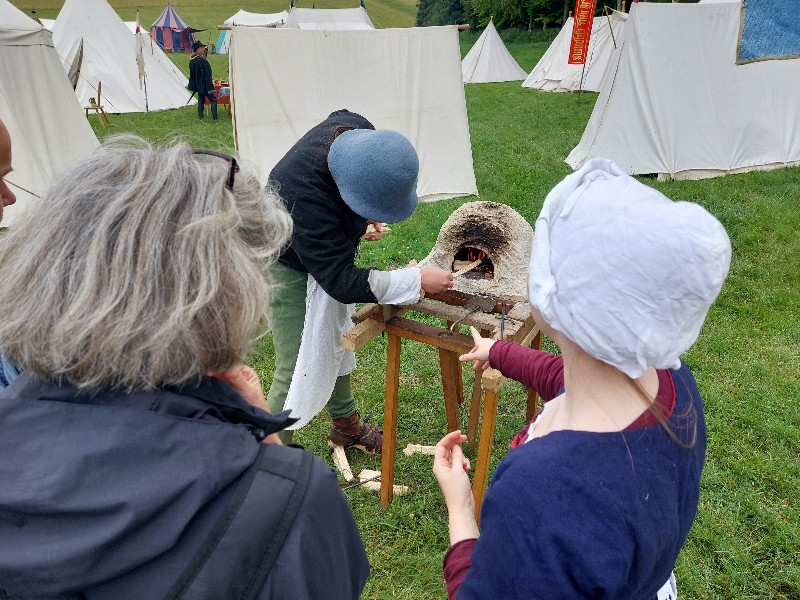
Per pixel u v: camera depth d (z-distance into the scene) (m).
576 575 0.76
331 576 0.71
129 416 0.63
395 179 1.82
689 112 7.37
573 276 0.77
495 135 10.87
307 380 2.28
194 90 11.85
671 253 0.70
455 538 1.07
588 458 0.80
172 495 0.60
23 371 0.69
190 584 0.61
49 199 0.69
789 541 2.40
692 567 2.30
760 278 4.79
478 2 38.12
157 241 0.64
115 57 12.44
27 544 0.60
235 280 0.67
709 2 7.28
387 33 6.30
